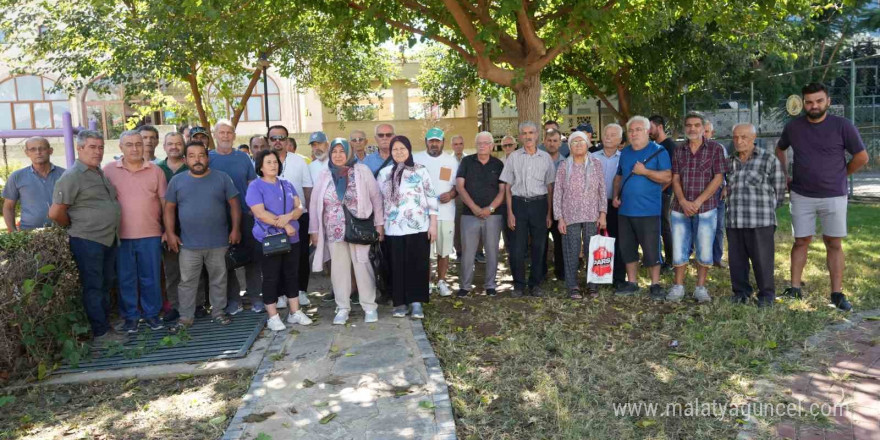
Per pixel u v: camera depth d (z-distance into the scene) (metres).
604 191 6.61
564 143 9.28
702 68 16.39
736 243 6.17
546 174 6.74
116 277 6.08
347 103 18.61
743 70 15.90
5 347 4.79
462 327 5.81
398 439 3.66
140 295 6.07
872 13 22.50
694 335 5.20
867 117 13.97
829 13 22.22
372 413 4.02
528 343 5.23
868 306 5.88
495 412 4.06
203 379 4.85
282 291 6.07
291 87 26.20
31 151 6.00
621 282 6.92
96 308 5.61
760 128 15.23
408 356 4.97
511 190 6.79
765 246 5.97
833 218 5.83
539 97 8.91
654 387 4.36
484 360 4.96
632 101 18.09
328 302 6.84
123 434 4.02
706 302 6.21
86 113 25.83
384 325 5.82
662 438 3.63
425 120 25.55
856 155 5.74
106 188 5.59
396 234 5.95
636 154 6.48
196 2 7.52
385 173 6.08
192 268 5.96
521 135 6.72
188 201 5.88
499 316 6.05
